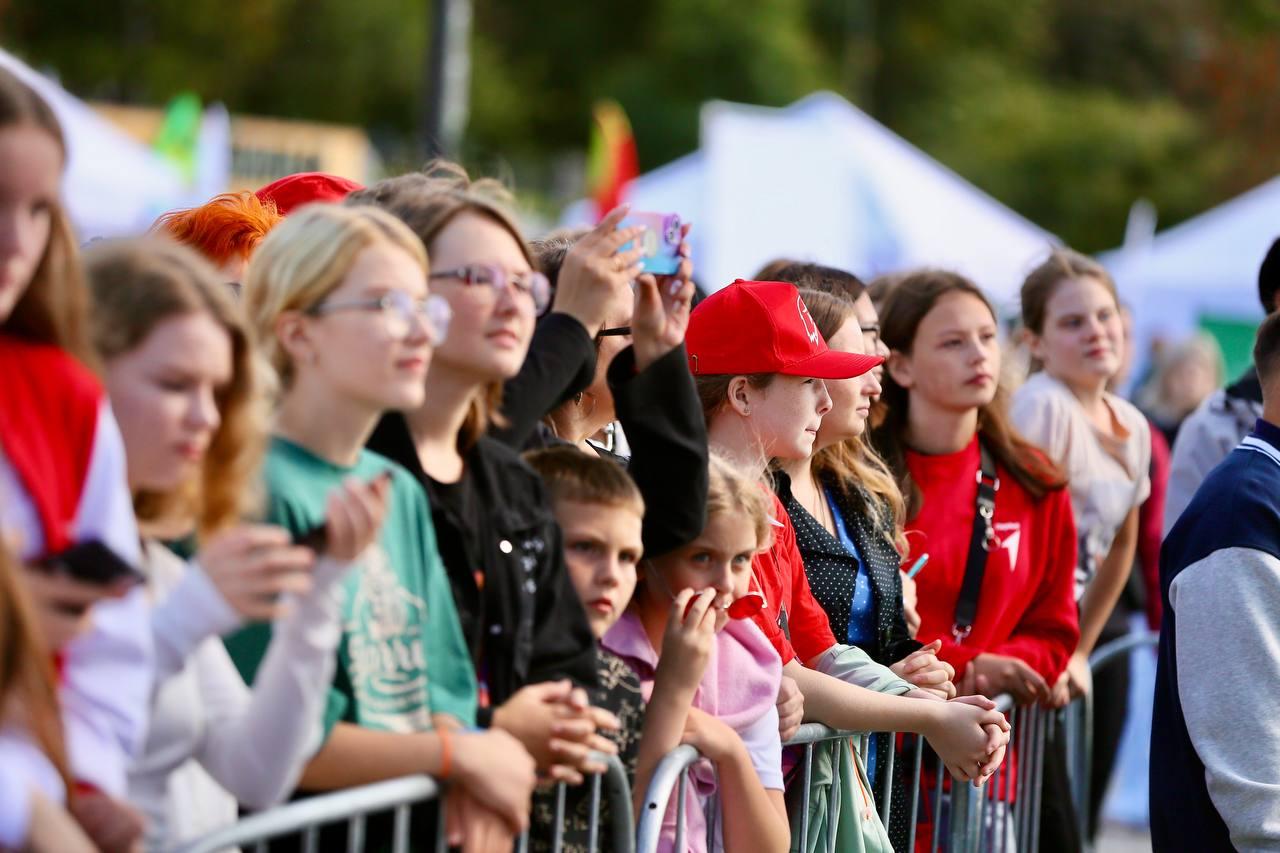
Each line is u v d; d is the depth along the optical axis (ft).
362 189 30.86
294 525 23.84
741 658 32.40
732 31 262.67
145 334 21.85
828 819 35.53
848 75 281.74
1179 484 55.01
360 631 24.30
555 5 286.46
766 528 32.50
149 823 22.61
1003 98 290.15
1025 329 53.36
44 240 20.36
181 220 35.01
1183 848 38.06
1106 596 52.70
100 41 245.86
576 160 280.51
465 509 26.81
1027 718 44.68
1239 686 36.73
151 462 22.02
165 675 21.52
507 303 26.48
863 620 39.68
